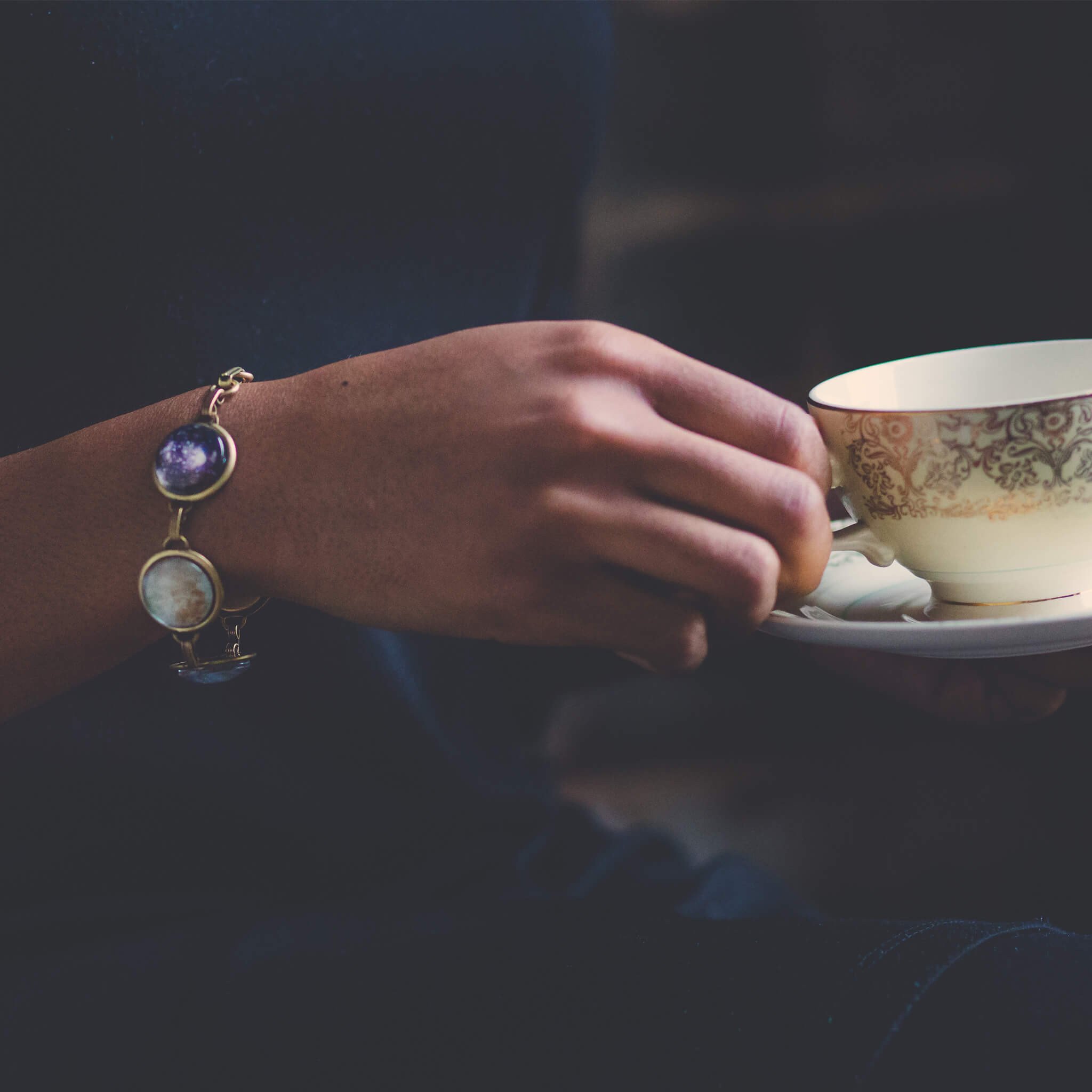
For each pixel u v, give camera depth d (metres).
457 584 0.67
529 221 0.92
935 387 0.80
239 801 0.80
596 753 1.87
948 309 2.11
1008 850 1.15
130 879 0.79
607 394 0.66
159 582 0.68
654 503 0.66
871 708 1.62
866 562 0.83
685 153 2.12
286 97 0.81
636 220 2.13
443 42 0.85
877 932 0.69
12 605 0.69
